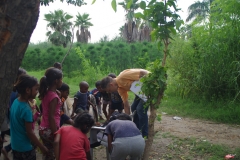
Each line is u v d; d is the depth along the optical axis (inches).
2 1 62.3
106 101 265.4
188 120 276.5
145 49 743.7
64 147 118.6
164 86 127.0
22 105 113.0
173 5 115.7
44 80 129.9
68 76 816.3
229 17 323.9
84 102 227.8
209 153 182.5
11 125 117.7
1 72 64.5
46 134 131.2
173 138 213.3
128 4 116.3
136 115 195.8
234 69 308.3
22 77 114.2
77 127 124.2
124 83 171.5
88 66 640.4
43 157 140.7
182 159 173.3
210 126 253.3
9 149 152.3
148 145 131.8
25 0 64.3
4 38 63.5
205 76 333.1
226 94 323.9
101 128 150.4
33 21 67.2
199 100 345.4
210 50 329.1
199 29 360.5
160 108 330.0
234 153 180.7
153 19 119.2
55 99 128.2
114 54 778.8
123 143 129.1
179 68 376.8
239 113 275.0
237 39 314.5
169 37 121.7
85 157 120.3
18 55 66.3
